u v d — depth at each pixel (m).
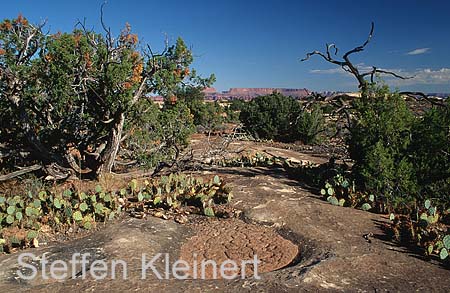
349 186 9.22
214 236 6.81
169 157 11.99
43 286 4.88
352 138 10.11
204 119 26.03
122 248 5.94
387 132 9.31
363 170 8.94
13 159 11.37
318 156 17.69
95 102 10.25
